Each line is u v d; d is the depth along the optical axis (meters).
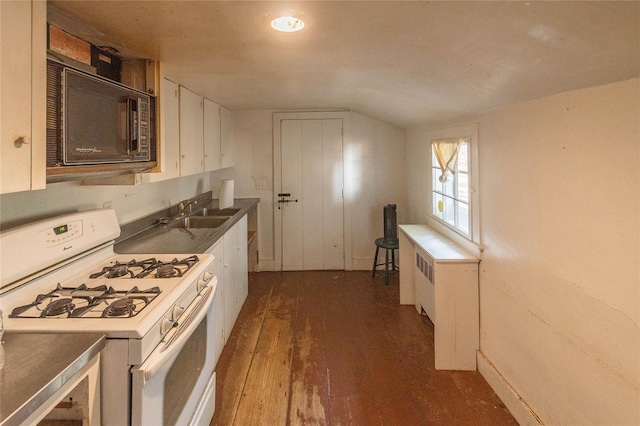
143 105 1.73
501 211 2.11
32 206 1.57
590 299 1.41
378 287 4.05
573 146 1.48
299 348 2.75
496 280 2.20
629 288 1.23
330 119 4.50
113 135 1.47
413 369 2.48
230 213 3.68
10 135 0.99
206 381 1.80
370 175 4.55
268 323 3.17
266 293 3.88
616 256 1.27
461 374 2.42
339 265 4.66
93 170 1.35
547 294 1.69
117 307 1.22
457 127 2.74
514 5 1.02
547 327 1.69
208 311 1.82
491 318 2.28
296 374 2.41
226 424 1.95
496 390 2.19
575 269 1.49
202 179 4.12
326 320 3.23
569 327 1.54
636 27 0.94
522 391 1.93
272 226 4.63
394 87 2.51
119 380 1.11
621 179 1.24
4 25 0.96
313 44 1.64
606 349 1.34
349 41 1.59
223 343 2.71
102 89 1.38
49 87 1.12
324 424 1.95
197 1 1.21
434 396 2.19
